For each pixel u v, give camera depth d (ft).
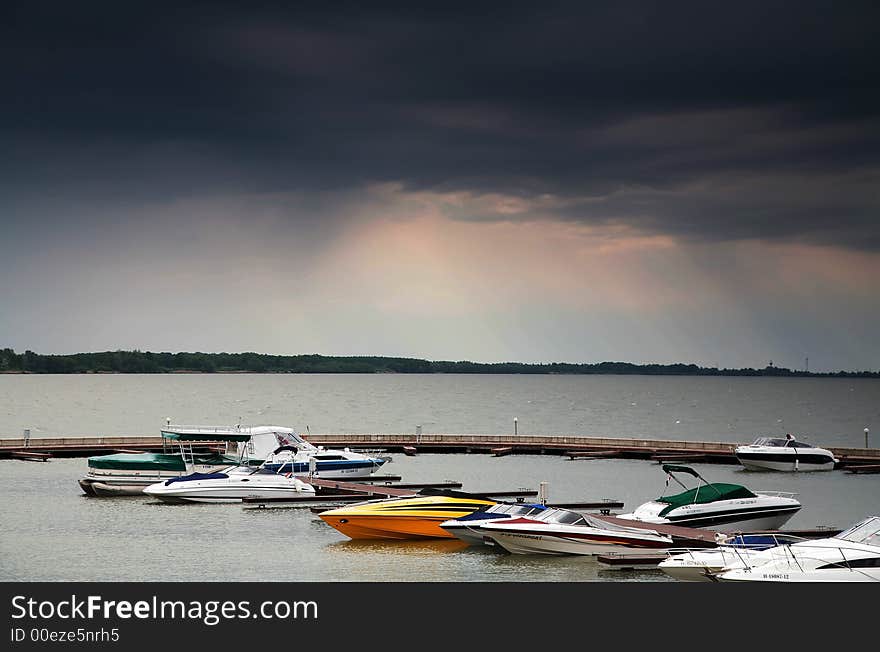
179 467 204.13
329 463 218.79
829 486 231.71
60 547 147.74
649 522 147.95
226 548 148.15
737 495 157.69
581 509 181.78
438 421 584.40
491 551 146.61
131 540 153.48
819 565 116.78
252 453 214.48
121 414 636.48
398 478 231.09
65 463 259.60
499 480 240.53
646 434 489.67
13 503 189.88
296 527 165.37
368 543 152.46
